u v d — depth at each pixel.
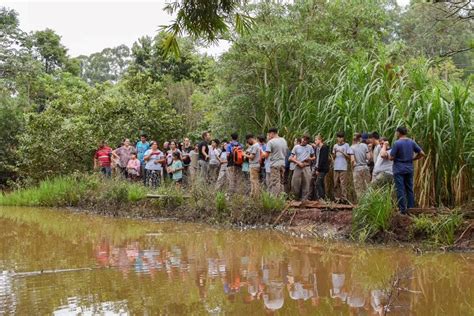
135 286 5.96
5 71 35.91
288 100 14.88
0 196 19.66
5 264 7.36
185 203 13.60
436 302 5.32
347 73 12.84
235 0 4.60
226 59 16.30
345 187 11.62
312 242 9.37
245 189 13.27
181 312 4.94
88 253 8.29
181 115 22.88
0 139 28.09
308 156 12.10
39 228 11.79
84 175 18.05
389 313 4.95
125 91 25.75
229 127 16.94
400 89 10.87
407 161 9.38
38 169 20.80
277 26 15.48
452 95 10.39
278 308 5.09
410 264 7.31
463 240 8.62
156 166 16.11
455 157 9.80
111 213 14.90
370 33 16.56
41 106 38.81
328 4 16.30
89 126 20.72
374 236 9.23
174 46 4.74
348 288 5.90
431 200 10.03
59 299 5.40
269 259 7.68
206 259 7.68
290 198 12.32
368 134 11.27
